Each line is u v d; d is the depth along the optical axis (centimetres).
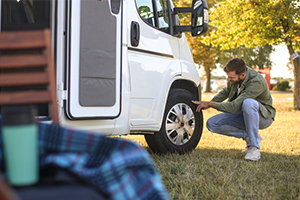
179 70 420
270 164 369
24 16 299
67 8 272
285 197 267
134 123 357
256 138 393
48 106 270
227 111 404
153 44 383
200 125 449
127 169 109
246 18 1259
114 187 103
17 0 298
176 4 1216
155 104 382
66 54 273
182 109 435
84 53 282
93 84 289
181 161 373
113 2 304
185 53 444
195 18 402
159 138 407
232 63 402
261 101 414
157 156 402
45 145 118
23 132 93
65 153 115
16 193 89
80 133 120
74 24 275
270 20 1186
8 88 279
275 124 789
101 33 294
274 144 509
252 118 390
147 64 370
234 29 1333
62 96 272
